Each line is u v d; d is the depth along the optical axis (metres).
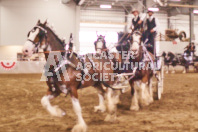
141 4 27.34
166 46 29.61
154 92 9.81
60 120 5.79
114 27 34.44
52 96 4.82
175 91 10.91
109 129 5.01
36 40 4.52
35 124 5.46
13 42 26.17
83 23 33.34
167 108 7.20
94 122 5.59
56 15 27.08
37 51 4.59
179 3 31.64
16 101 8.50
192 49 24.62
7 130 5.00
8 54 27.20
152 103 8.01
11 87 12.48
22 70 23.23
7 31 26.05
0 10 25.88
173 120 5.73
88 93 10.37
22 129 5.07
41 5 26.67
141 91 7.05
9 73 22.98
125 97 9.11
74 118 5.97
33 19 26.55
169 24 35.19
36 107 7.43
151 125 5.30
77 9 27.72
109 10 34.00
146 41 7.53
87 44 32.72
